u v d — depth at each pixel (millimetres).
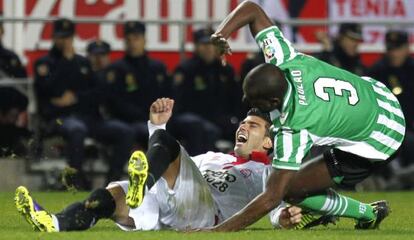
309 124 22594
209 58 46938
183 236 22141
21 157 46000
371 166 24656
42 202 37938
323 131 22938
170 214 24172
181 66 47219
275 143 22703
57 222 22812
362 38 49438
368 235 23656
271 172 22750
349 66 48062
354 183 24875
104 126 45750
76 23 49188
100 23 48969
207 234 22547
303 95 22766
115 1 53656
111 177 45469
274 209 24156
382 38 54000
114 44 53188
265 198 22656
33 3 52656
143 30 46594
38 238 21656
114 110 46562
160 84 47000
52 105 46062
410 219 31281
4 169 45781
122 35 53281
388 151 24391
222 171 24703
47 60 46156
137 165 21766
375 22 50406
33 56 51750
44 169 46156
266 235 22703
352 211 25125
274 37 23766
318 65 23656
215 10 53969
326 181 24188
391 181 49656
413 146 48500
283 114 22609
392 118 24516
